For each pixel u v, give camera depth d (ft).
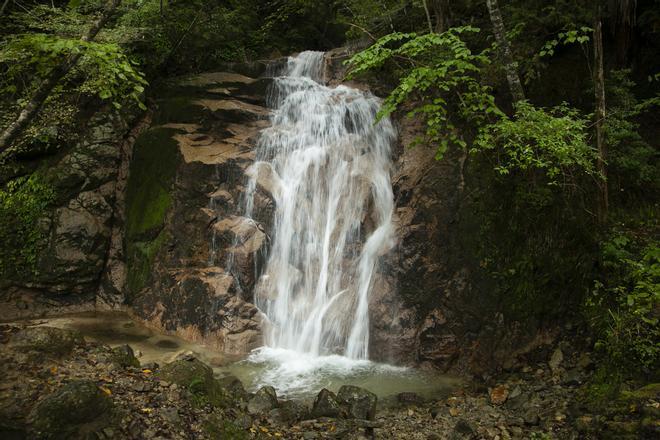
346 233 26.66
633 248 20.92
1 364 13.97
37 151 30.99
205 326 25.86
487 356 21.59
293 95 33.94
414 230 23.89
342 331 24.53
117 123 33.19
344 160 28.60
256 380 21.42
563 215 21.68
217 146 30.94
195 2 39.40
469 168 23.80
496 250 22.18
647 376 16.60
